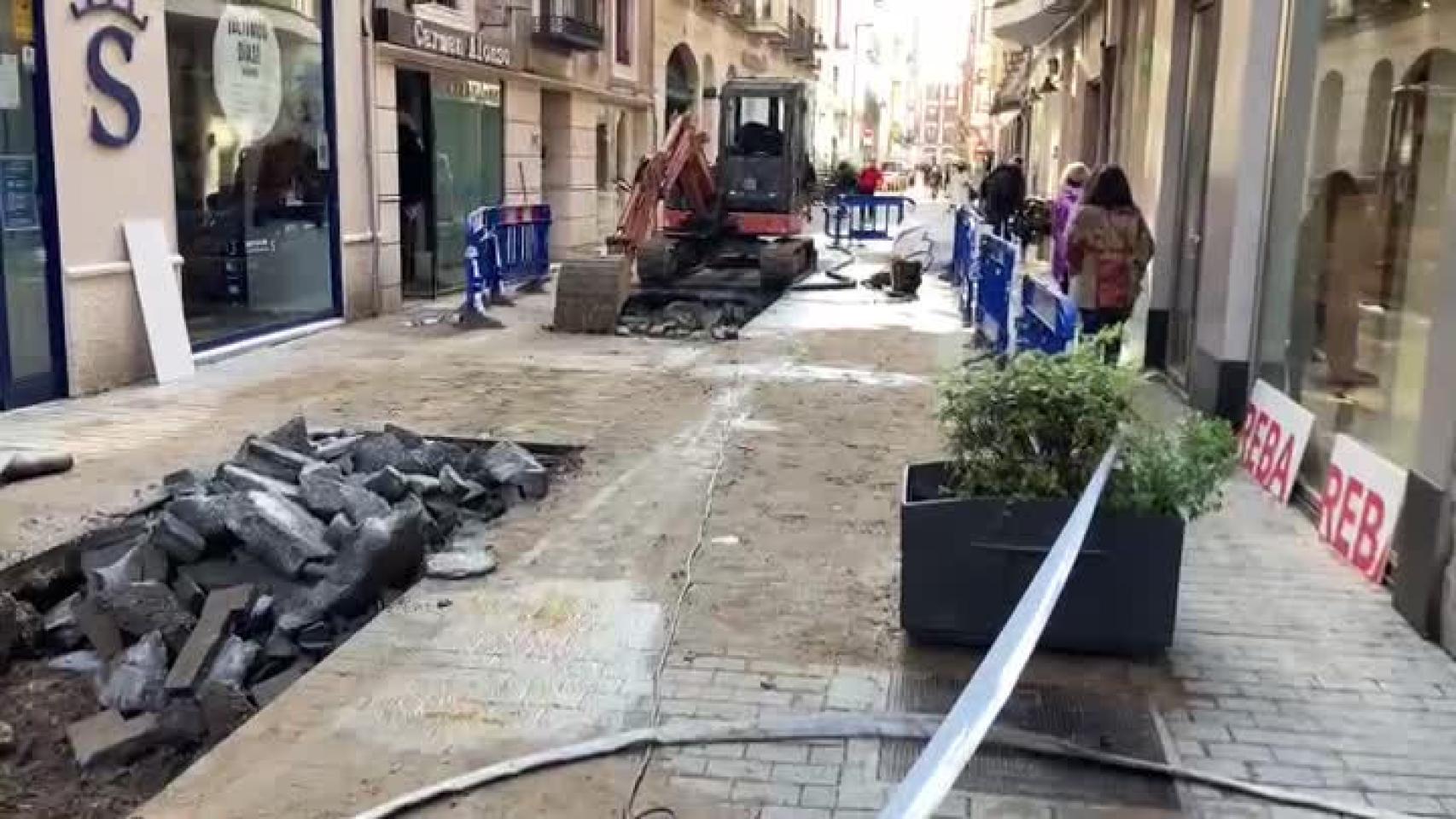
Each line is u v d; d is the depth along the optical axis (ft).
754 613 17.29
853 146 252.83
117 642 17.48
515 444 26.30
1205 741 13.76
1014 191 76.18
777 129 65.00
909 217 134.21
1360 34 23.34
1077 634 15.64
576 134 70.38
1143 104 44.86
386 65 46.80
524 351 39.09
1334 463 20.99
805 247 65.36
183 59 34.91
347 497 20.26
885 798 12.52
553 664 15.55
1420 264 19.58
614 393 32.22
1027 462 15.62
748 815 12.19
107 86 31.09
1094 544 15.40
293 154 41.22
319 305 43.37
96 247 31.09
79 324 30.42
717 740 13.61
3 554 19.10
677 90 98.22
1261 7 26.35
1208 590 18.42
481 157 58.39
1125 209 30.48
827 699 14.64
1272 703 14.70
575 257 44.50
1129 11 49.80
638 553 19.81
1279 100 26.43
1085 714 14.26
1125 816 12.23
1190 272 33.19
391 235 47.65
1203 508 15.72
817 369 36.40
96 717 15.49
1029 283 32.58
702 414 29.89
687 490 23.39
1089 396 15.52
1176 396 32.86
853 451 26.45
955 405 16.10
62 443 25.90
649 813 12.19
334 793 12.46
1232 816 12.30
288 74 40.73
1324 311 23.97
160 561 18.69
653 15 86.43
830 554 19.84
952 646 16.14
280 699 14.49
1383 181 21.67
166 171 33.55
